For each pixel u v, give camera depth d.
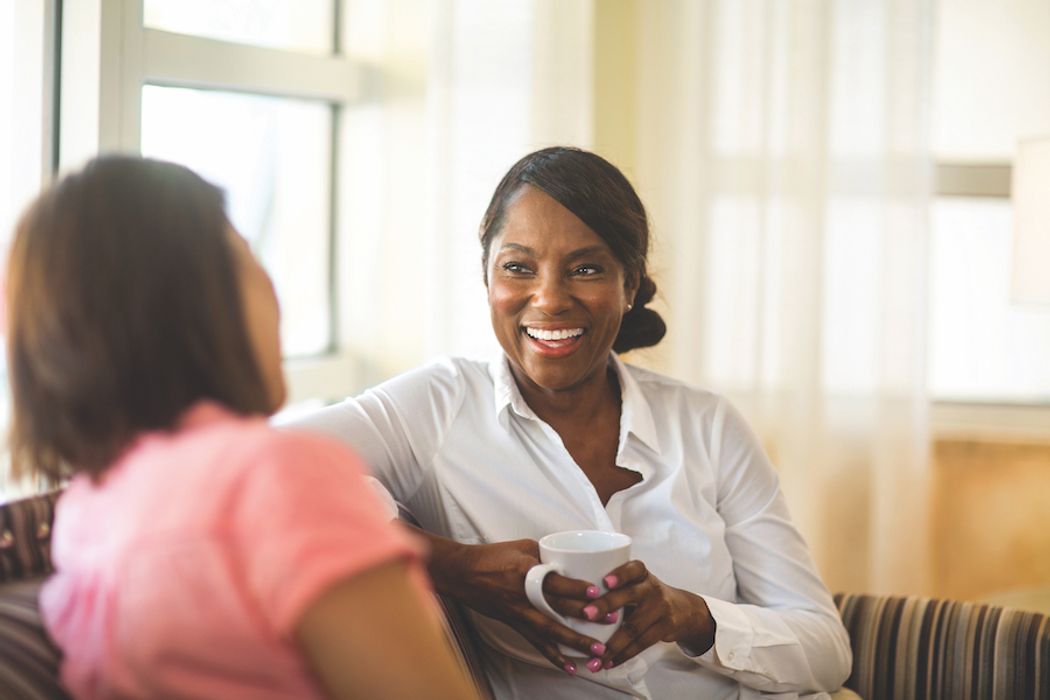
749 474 1.46
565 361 1.34
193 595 0.72
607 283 1.34
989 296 2.68
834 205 2.46
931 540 2.60
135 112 1.87
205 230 0.80
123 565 0.74
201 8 2.17
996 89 2.64
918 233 2.43
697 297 2.49
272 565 0.71
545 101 2.32
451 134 2.31
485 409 1.42
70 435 0.78
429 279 2.33
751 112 2.46
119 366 0.77
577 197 1.32
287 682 0.73
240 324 0.81
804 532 2.47
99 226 0.77
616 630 1.15
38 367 0.77
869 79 2.44
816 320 2.45
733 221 2.48
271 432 0.77
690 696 1.36
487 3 2.30
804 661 1.36
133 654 0.74
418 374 1.45
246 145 2.31
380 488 1.31
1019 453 2.55
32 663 0.82
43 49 1.77
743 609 1.35
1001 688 1.45
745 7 2.45
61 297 0.76
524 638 1.32
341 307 2.56
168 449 0.77
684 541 1.39
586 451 1.41
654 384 1.49
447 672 0.74
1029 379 2.68
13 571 0.95
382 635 0.72
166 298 0.77
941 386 2.70
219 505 0.73
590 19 2.37
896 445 2.45
